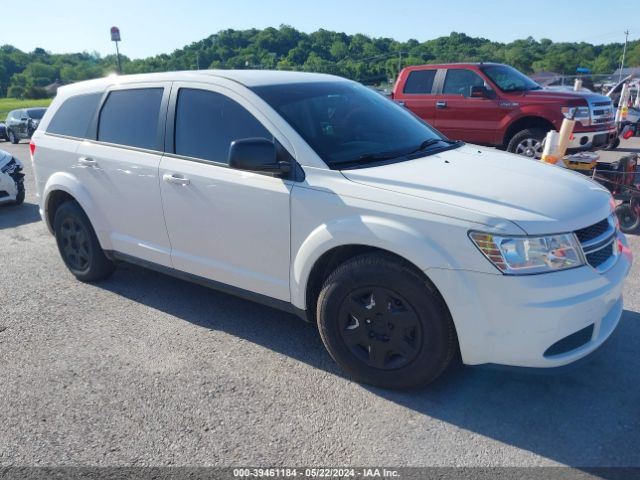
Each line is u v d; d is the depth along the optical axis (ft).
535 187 9.76
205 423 9.35
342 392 10.14
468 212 8.77
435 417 9.34
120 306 14.24
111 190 13.83
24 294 15.26
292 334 12.48
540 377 10.41
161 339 12.37
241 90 11.64
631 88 54.60
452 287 8.76
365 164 10.64
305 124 11.12
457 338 9.22
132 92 13.78
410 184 9.62
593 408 9.45
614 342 11.55
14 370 11.23
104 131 14.26
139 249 13.69
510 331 8.62
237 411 9.66
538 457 8.33
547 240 8.56
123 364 11.33
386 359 9.91
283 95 11.77
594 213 9.37
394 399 9.87
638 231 18.97
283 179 10.61
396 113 13.48
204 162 11.89
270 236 10.89
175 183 12.19
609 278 9.17
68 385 10.62
